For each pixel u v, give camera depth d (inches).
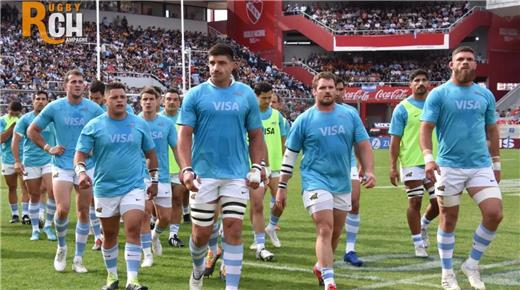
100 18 1838.1
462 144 261.9
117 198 262.1
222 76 237.9
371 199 605.9
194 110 238.2
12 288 273.4
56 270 309.6
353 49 1860.2
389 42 1834.4
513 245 366.0
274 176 379.9
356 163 321.1
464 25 1852.9
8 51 1519.4
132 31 1808.6
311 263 322.7
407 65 1924.2
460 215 490.3
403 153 338.0
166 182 342.3
